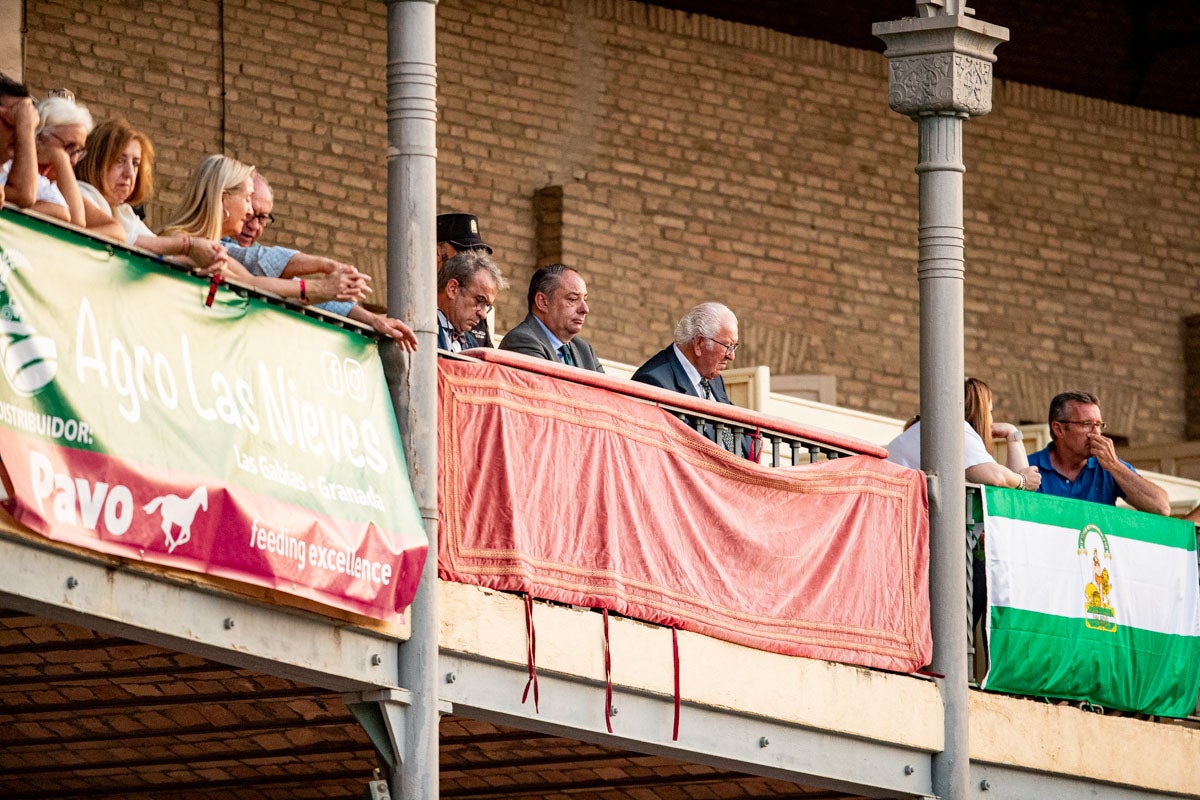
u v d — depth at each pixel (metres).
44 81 51.34
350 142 56.69
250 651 25.80
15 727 33.84
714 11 64.25
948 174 37.50
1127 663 39.66
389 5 29.31
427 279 28.78
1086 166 71.00
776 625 33.38
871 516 35.47
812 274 64.88
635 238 61.53
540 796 39.75
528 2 60.66
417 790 27.66
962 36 37.28
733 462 32.91
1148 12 71.00
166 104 53.31
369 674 27.48
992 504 37.47
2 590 22.69
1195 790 41.00
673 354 35.56
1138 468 66.06
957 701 36.34
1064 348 69.50
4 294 22.66
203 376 25.22
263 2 55.44
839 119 66.12
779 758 33.66
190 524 24.52
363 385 27.84
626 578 30.81
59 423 23.03
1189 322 72.31
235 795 37.75
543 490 29.88
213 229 26.58
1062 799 38.78
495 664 29.22
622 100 61.94
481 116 59.31
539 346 33.25
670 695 31.44
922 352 37.25
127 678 31.03
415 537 27.67
